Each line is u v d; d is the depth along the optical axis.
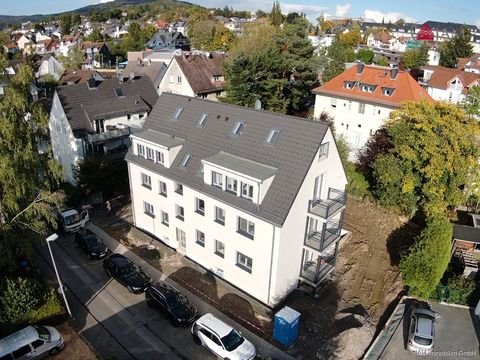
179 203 30.38
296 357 22.52
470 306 27.11
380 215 39.19
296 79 60.09
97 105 45.16
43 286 25.72
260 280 25.94
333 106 57.78
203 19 174.62
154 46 137.50
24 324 23.19
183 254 32.09
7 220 25.84
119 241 34.25
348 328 24.52
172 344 23.31
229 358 21.45
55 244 33.78
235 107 30.14
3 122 24.36
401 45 159.88
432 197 34.28
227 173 25.36
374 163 37.31
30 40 169.38
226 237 27.14
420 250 26.95
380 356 22.53
